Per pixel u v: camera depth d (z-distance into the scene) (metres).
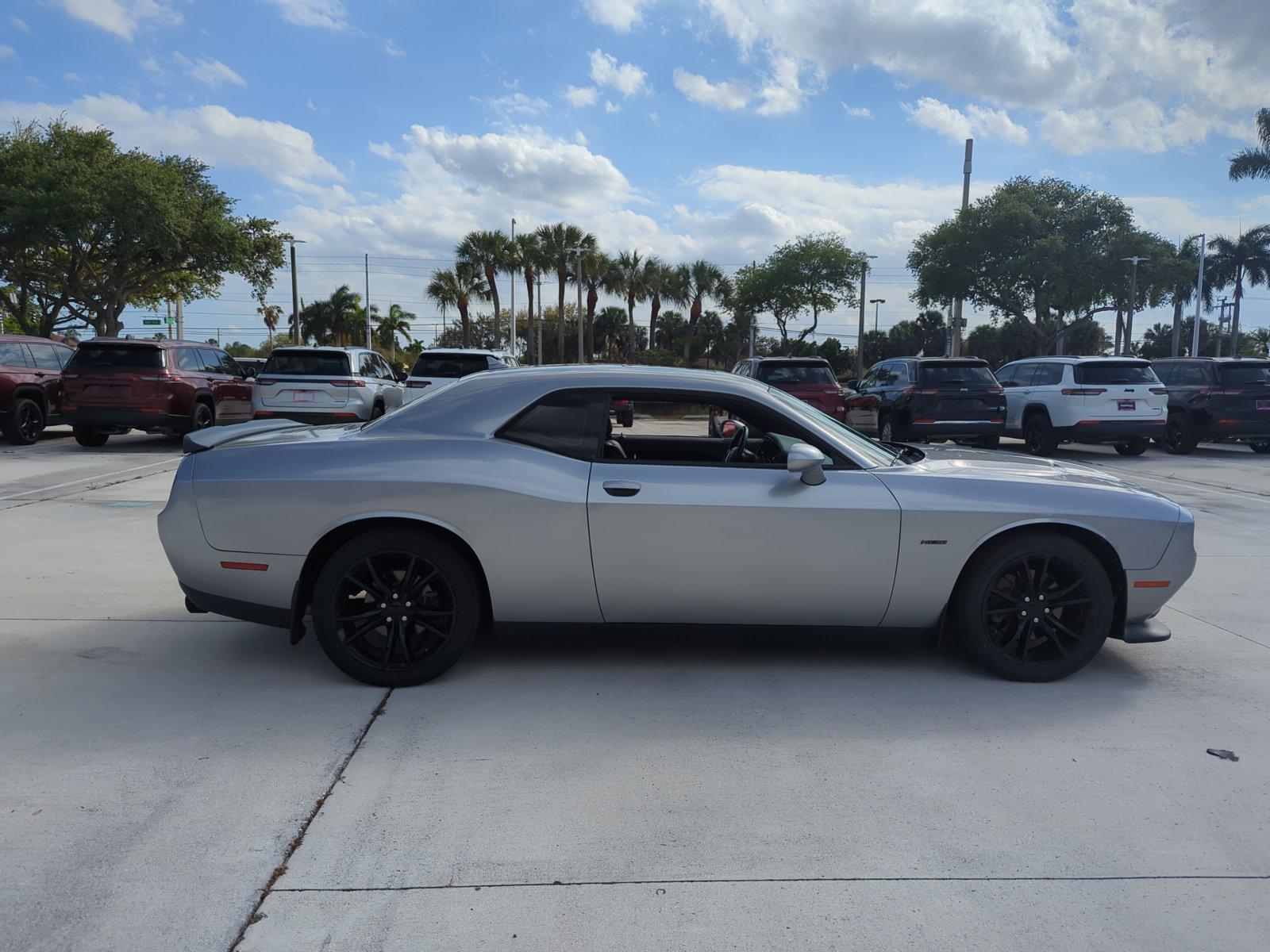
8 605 5.07
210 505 3.85
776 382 14.59
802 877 2.52
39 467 11.36
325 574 3.81
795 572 3.88
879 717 3.65
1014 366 15.66
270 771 3.11
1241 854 2.68
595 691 3.89
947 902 2.41
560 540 3.83
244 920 2.29
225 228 26.56
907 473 4.01
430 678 3.90
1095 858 2.64
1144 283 32.53
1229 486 11.16
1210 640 4.74
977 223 31.81
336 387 13.39
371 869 2.53
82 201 23.14
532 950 2.19
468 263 48.53
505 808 2.88
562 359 49.06
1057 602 3.99
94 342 12.98
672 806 2.91
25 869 2.49
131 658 4.24
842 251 40.53
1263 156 34.22
